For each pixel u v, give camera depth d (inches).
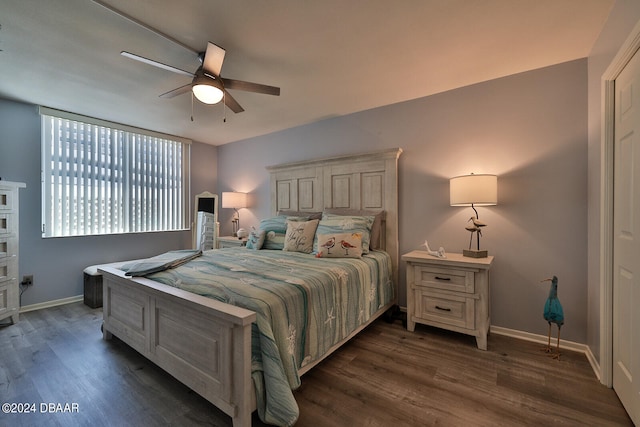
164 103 123.6
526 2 65.4
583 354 87.0
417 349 90.7
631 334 59.9
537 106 96.3
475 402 65.5
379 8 67.0
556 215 93.4
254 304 58.3
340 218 120.3
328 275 79.2
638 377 56.7
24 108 124.4
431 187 116.6
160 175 172.7
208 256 105.3
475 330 91.5
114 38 77.5
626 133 62.9
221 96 83.7
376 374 76.6
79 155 140.8
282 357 57.4
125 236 156.9
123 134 156.6
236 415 54.4
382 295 107.3
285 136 163.5
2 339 96.8
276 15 69.0
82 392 68.7
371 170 128.3
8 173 121.1
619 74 66.4
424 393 68.7
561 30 75.6
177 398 66.8
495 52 86.1
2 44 79.9
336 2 64.9
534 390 69.7
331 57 88.2
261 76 100.0
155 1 63.9
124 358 84.3
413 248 120.6
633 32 55.6
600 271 74.2
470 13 68.9
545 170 95.1
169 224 176.1
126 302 85.6
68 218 137.5
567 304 91.4
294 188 153.8
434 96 115.6
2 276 106.7
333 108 131.1
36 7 65.1
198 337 62.1
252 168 181.3
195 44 80.6
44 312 123.6
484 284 90.3
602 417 60.7
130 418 60.3
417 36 77.9
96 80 102.1
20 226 123.7
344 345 93.4
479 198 93.2
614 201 69.5
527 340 97.0
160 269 83.4
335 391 69.3
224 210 199.8
